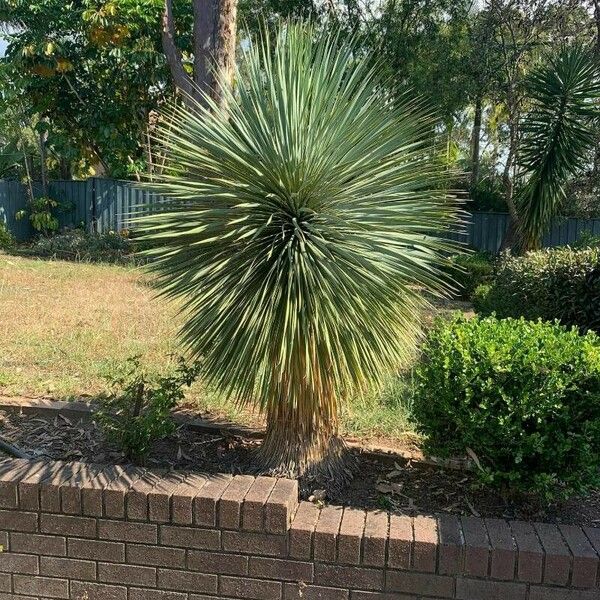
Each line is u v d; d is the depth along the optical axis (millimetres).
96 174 19094
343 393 2949
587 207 14977
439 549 2369
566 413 2590
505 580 2354
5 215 15031
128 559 2572
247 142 2820
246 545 2479
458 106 13734
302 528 2441
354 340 2771
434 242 2939
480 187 16734
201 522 2498
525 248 11461
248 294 2766
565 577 2322
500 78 13516
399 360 3006
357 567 2422
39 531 2623
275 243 2746
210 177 2844
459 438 2766
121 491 2539
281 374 2658
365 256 2732
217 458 3207
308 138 2771
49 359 4891
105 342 5430
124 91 13836
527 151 11219
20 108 15555
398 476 3105
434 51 13727
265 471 2967
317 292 2695
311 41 3039
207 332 2869
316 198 2779
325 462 2979
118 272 10133
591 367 2633
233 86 3301
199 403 3916
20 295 7754
